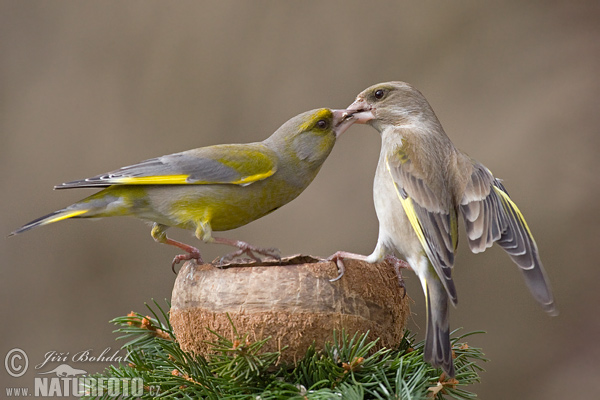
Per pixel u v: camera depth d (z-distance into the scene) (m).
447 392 6.47
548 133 13.14
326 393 5.87
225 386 6.23
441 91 13.55
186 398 6.29
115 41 13.84
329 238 12.92
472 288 12.95
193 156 8.28
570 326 12.55
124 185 8.17
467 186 7.42
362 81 13.66
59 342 12.28
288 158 8.65
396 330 6.73
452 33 13.80
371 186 13.09
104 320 12.58
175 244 8.48
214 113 13.53
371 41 13.83
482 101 13.51
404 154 7.59
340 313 6.33
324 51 13.84
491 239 7.12
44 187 13.23
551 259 12.84
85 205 8.16
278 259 7.66
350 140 13.38
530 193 12.96
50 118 13.48
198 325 6.45
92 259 12.85
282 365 6.35
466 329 12.77
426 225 7.17
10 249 12.88
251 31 13.88
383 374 6.16
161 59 13.73
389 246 7.41
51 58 13.79
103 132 13.45
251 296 6.30
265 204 8.60
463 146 13.27
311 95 13.66
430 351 6.51
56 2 13.99
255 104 13.60
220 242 8.14
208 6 13.91
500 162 13.13
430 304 7.02
